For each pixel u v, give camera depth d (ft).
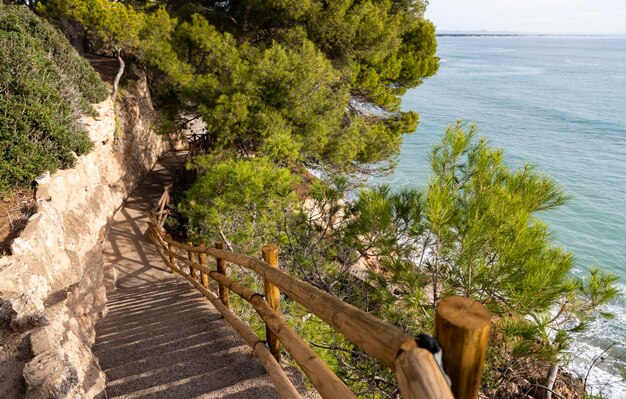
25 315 10.85
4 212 17.69
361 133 43.45
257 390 9.29
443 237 11.69
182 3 52.90
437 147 12.24
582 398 13.15
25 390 8.87
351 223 14.65
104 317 19.11
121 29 40.04
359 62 45.93
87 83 36.83
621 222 64.49
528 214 10.45
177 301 20.29
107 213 28.09
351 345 16.07
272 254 8.54
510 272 10.37
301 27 42.11
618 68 338.75
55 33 35.91
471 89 217.56
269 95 34.27
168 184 49.42
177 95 43.21
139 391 9.94
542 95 196.24
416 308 12.19
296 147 26.18
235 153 36.58
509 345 11.14
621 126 131.54
